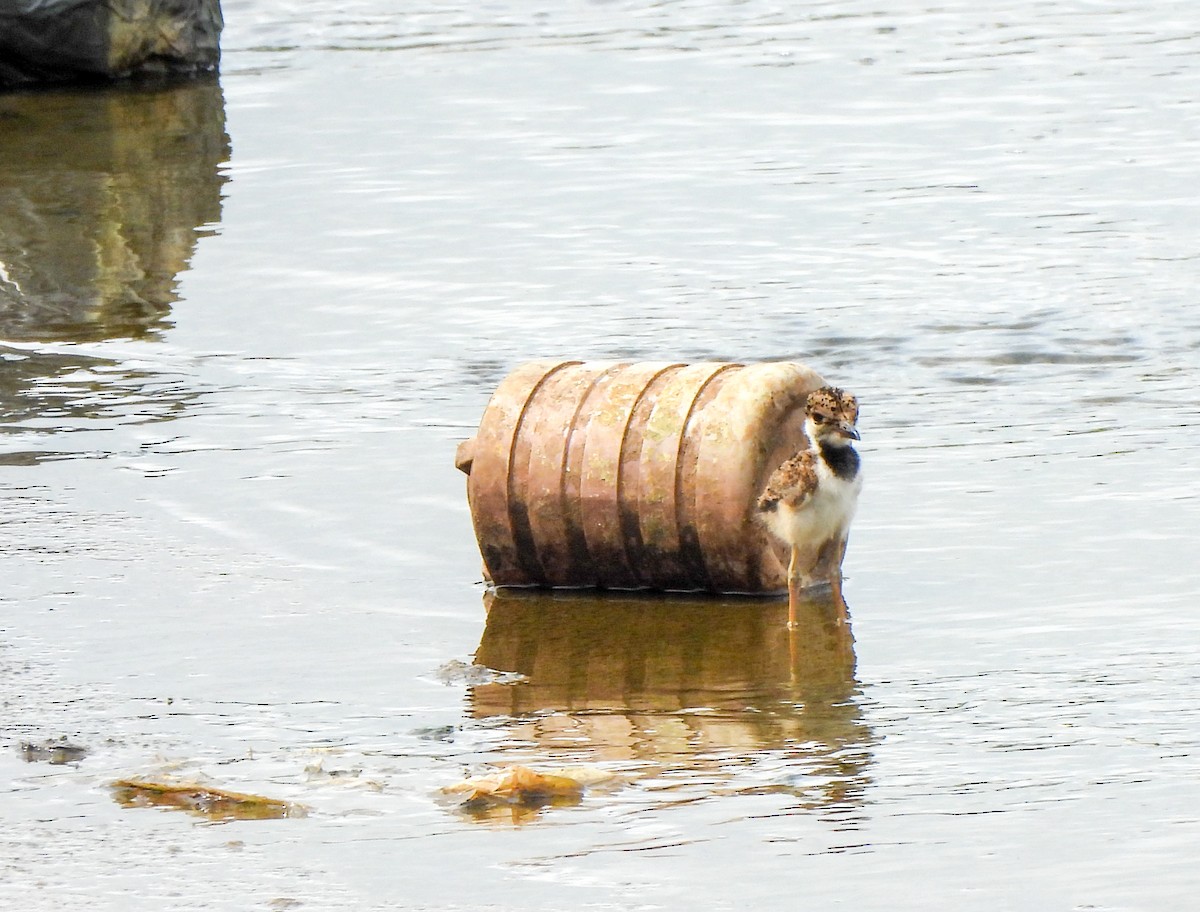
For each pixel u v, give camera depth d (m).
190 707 31.16
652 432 37.34
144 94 104.44
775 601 36.97
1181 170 78.00
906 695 31.00
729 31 118.25
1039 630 33.84
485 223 73.94
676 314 60.28
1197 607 34.47
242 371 55.59
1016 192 75.56
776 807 26.09
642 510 37.16
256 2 135.75
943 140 86.12
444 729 29.98
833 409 35.53
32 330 61.03
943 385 51.59
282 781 27.61
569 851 24.66
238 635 35.00
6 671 32.97
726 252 68.19
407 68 110.31
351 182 81.94
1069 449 45.06
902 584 36.97
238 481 45.03
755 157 84.25
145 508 42.97
